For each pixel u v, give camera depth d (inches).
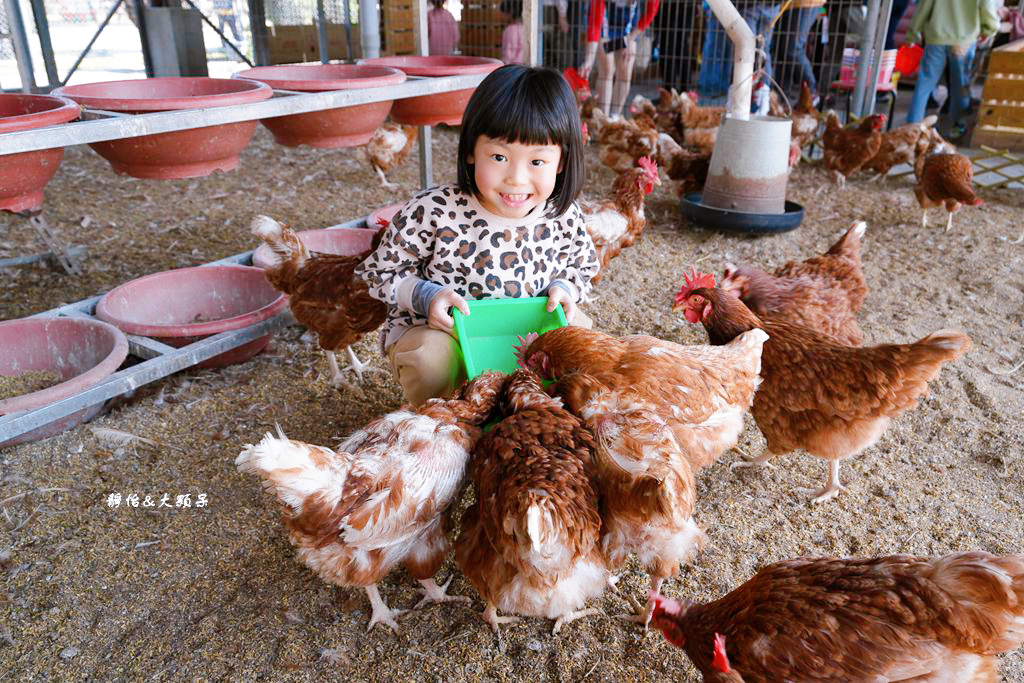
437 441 82.7
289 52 471.2
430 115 179.6
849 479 119.1
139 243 215.3
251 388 142.6
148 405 134.8
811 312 133.4
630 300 188.5
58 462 117.1
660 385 90.4
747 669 70.0
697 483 118.0
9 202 113.9
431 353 101.7
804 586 71.2
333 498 74.2
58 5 588.7
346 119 145.2
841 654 66.1
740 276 136.3
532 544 67.7
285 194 269.1
